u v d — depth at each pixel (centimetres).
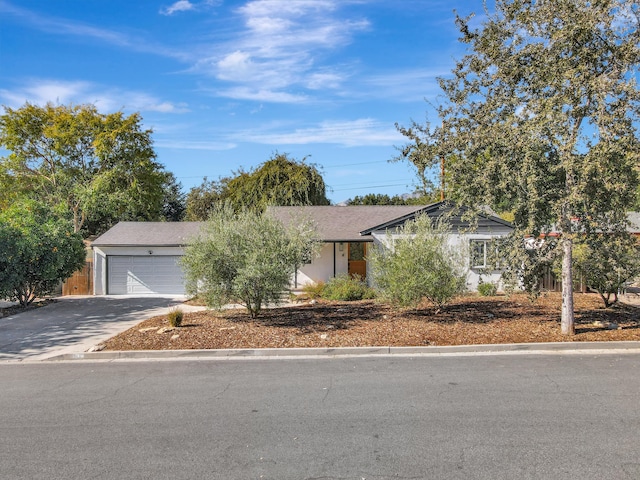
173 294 2252
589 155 907
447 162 1113
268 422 557
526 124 927
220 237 1233
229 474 429
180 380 755
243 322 1249
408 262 1255
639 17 910
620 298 1692
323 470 435
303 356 929
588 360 866
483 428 531
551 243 1057
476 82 1046
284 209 2527
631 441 492
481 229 1997
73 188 2988
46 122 3219
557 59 958
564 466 437
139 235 2342
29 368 862
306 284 2120
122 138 3219
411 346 976
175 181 5462
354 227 2312
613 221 1022
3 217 1725
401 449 478
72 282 2252
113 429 540
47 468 444
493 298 1681
